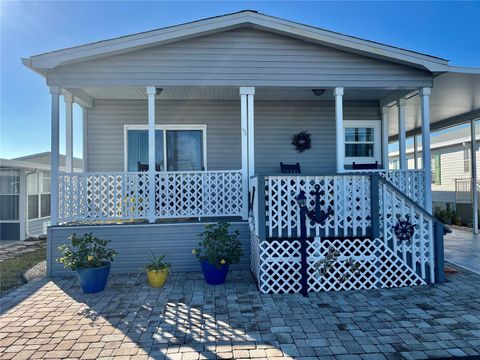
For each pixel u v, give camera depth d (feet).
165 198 18.99
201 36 18.79
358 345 10.03
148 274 15.87
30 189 36.88
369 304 13.38
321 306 13.23
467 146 44.80
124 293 15.10
